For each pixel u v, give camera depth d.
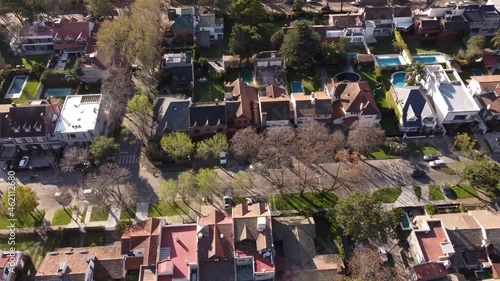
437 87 126.25
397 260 95.88
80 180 113.50
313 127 114.75
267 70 142.38
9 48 154.12
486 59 145.25
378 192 109.75
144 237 91.62
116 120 127.00
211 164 118.00
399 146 118.75
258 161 113.94
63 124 118.75
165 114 121.88
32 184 112.75
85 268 88.69
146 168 116.62
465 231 95.56
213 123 120.88
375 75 142.88
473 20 155.88
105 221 104.00
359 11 164.25
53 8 163.00
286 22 167.75
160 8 162.00
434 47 155.88
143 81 140.25
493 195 108.75
